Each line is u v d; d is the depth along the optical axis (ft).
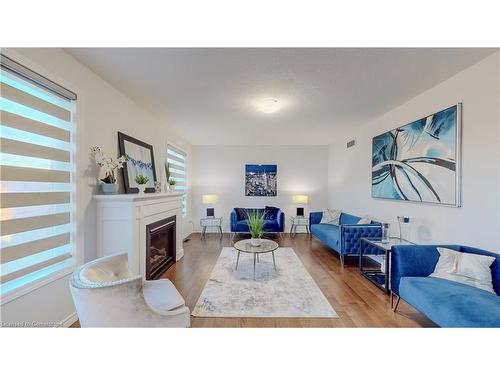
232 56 6.40
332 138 17.40
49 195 5.75
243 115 11.83
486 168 6.45
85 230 6.97
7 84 4.76
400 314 6.82
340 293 8.21
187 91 8.80
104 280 4.88
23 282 5.08
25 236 5.15
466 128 7.02
